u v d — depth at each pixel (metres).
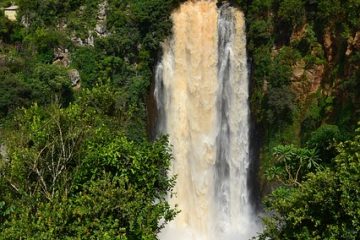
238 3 46.44
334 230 17.73
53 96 43.56
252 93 46.75
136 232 18.53
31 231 16.98
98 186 18.56
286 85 44.47
